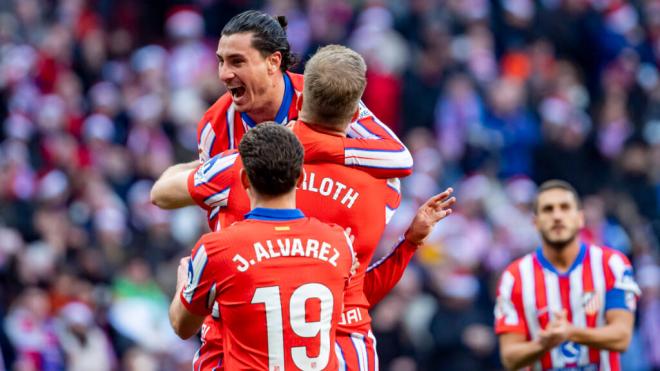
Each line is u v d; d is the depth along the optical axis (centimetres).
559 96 6209
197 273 1881
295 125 1992
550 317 2811
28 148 5197
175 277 4591
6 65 5650
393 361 4428
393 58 6066
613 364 2781
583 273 2816
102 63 5947
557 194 2828
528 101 6097
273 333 1859
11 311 4338
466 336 4425
